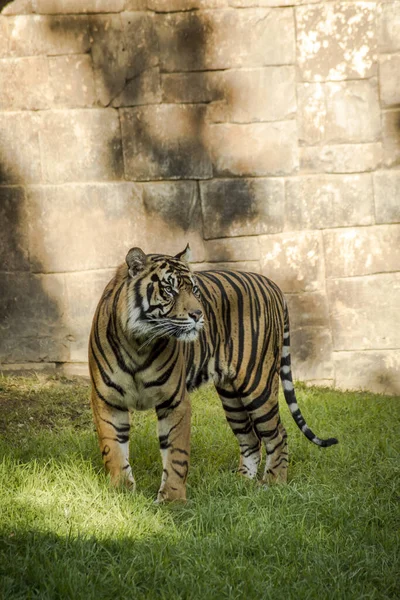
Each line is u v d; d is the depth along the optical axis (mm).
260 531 6586
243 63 12672
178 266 7242
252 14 12578
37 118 12711
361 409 11008
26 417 10125
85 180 12844
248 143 12836
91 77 12664
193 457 8961
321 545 6480
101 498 6965
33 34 12562
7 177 12781
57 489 7113
